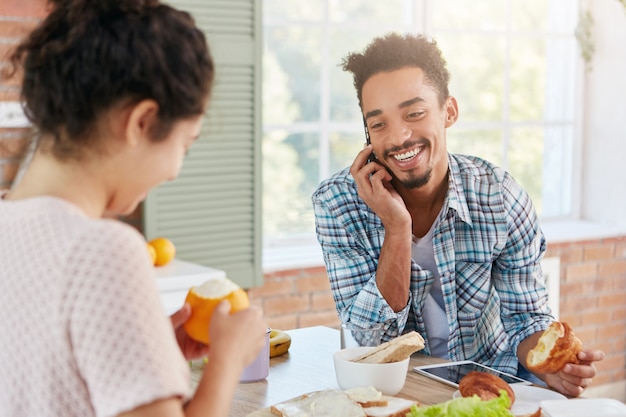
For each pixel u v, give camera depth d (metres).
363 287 2.01
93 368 0.85
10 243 0.92
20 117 2.44
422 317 2.08
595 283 4.12
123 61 0.92
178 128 0.97
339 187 2.12
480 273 2.06
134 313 0.87
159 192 3.04
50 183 0.97
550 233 4.05
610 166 4.30
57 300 0.87
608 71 4.27
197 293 1.17
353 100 3.81
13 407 0.90
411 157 1.97
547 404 1.43
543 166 4.32
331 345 1.95
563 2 4.31
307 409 1.44
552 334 1.64
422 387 1.63
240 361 1.02
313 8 3.66
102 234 0.89
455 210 2.04
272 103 3.60
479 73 4.09
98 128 0.94
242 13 3.15
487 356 2.07
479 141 4.12
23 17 2.78
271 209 3.66
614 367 4.26
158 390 0.85
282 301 3.42
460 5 4.01
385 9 3.84
